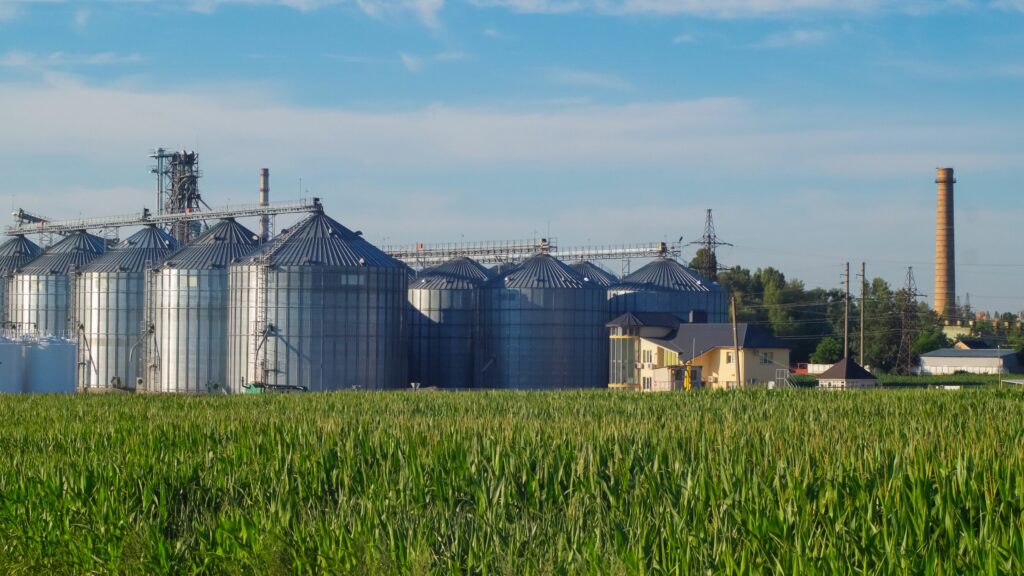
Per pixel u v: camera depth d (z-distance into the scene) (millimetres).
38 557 23797
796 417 38031
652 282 130750
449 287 123875
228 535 21750
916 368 150875
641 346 110125
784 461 21766
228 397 65062
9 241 149375
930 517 18109
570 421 35281
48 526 24219
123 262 127438
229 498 24953
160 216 130375
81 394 73312
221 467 27109
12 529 24734
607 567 17562
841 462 21406
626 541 18547
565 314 120812
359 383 109375
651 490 21375
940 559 16344
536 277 122250
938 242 185500
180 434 33062
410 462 25656
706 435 28125
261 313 109000
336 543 20422
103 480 25953
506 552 18844
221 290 117500
